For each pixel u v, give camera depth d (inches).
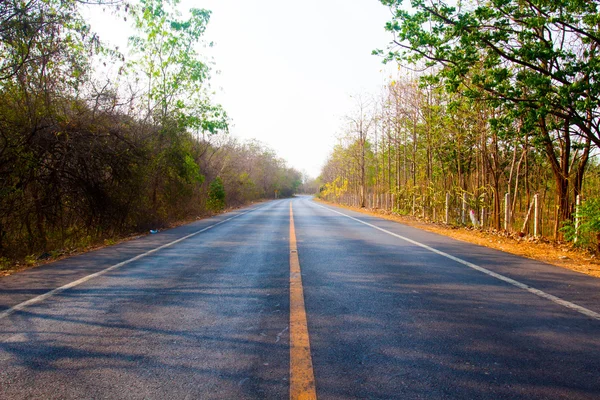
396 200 1151.0
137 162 581.6
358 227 620.4
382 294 215.0
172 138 843.4
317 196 3902.6
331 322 169.9
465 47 410.3
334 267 289.6
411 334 155.7
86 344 148.9
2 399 109.9
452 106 466.6
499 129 452.1
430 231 572.4
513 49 388.8
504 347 143.0
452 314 180.5
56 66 456.1
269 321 171.9
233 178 1745.8
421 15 413.1
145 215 644.7
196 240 475.8
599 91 358.3
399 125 1088.2
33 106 430.9
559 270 279.7
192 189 987.9
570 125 458.3
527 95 423.8
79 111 490.3
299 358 133.6
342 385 115.3
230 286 236.1
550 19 360.2
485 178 759.7
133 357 136.6
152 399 109.2
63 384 118.2
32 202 447.5
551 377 120.1
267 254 354.3
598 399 107.9
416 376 120.8
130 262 325.4
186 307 194.5
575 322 169.8
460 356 135.3
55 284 249.0
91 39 453.4
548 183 748.6
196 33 896.9
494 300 203.2
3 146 410.3
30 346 147.7
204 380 119.5
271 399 108.4
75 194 502.6
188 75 900.6
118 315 183.6
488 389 113.0
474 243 429.7
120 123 548.7
